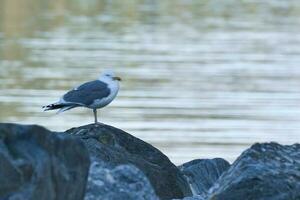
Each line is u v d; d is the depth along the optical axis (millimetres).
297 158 9930
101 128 12070
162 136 25688
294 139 25922
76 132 11969
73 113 28453
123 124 27281
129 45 47562
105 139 11914
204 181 12555
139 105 30375
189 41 49938
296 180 9484
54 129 26578
